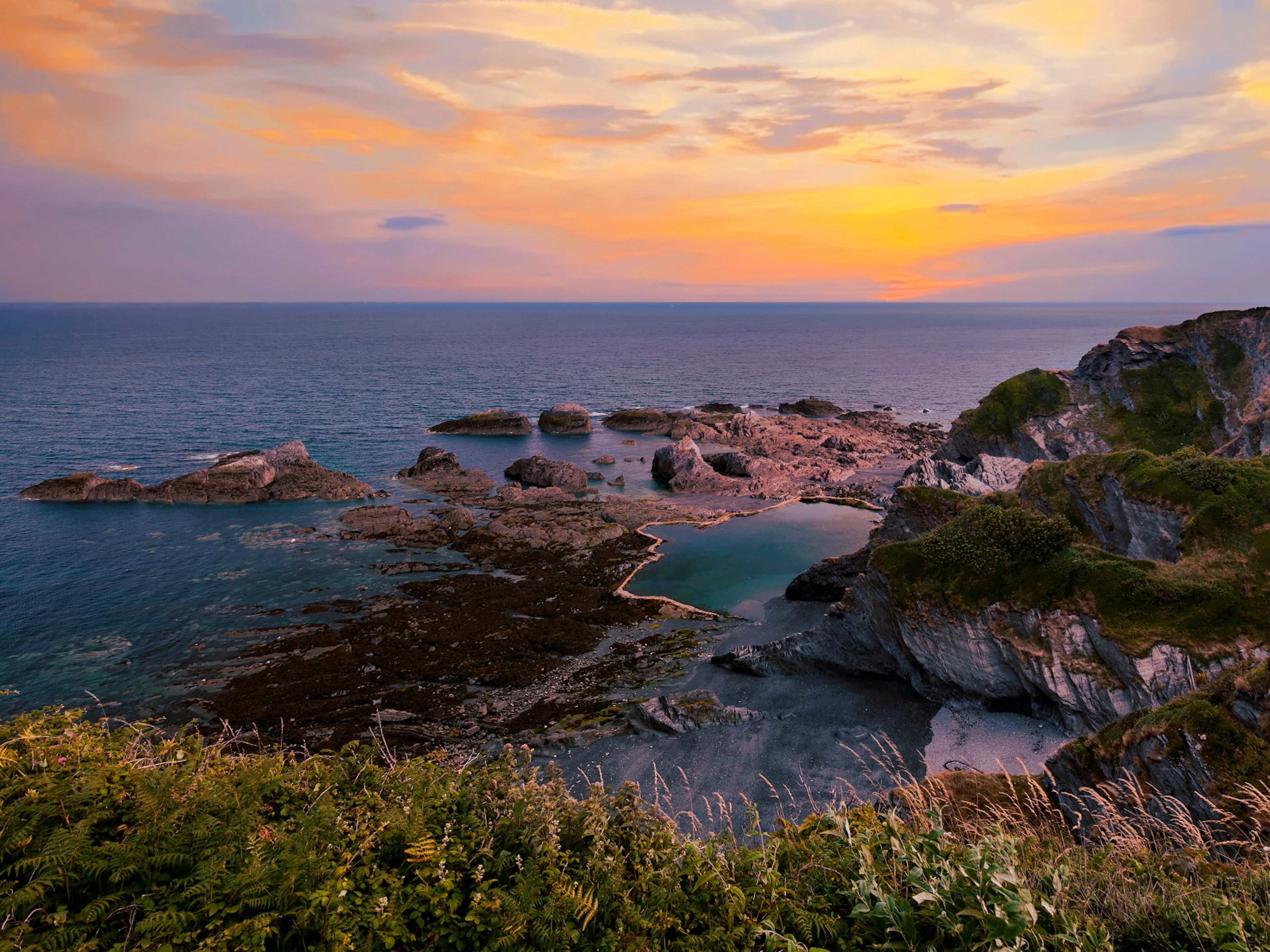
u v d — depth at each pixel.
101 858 6.56
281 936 6.28
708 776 28.97
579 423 109.75
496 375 176.12
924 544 35.12
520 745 31.83
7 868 6.15
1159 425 70.44
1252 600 26.84
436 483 77.69
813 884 7.21
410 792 8.91
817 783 28.02
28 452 88.88
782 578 53.16
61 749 8.38
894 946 5.96
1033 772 27.42
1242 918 6.34
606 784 28.50
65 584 49.69
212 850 6.90
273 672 38.28
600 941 6.41
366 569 53.09
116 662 39.25
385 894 6.78
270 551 56.50
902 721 32.59
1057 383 78.31
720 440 101.81
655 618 46.03
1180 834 11.01
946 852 7.12
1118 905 6.77
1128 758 16.86
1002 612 31.19
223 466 72.81
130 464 84.50
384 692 36.50
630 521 65.81
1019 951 5.51
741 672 38.44
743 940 6.50
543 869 7.44
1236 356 70.12
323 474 74.94
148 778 7.65
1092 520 43.47
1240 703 16.45
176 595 48.16
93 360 198.62
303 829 7.30
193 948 5.98
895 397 148.25
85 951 5.74
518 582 51.38
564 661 40.16
